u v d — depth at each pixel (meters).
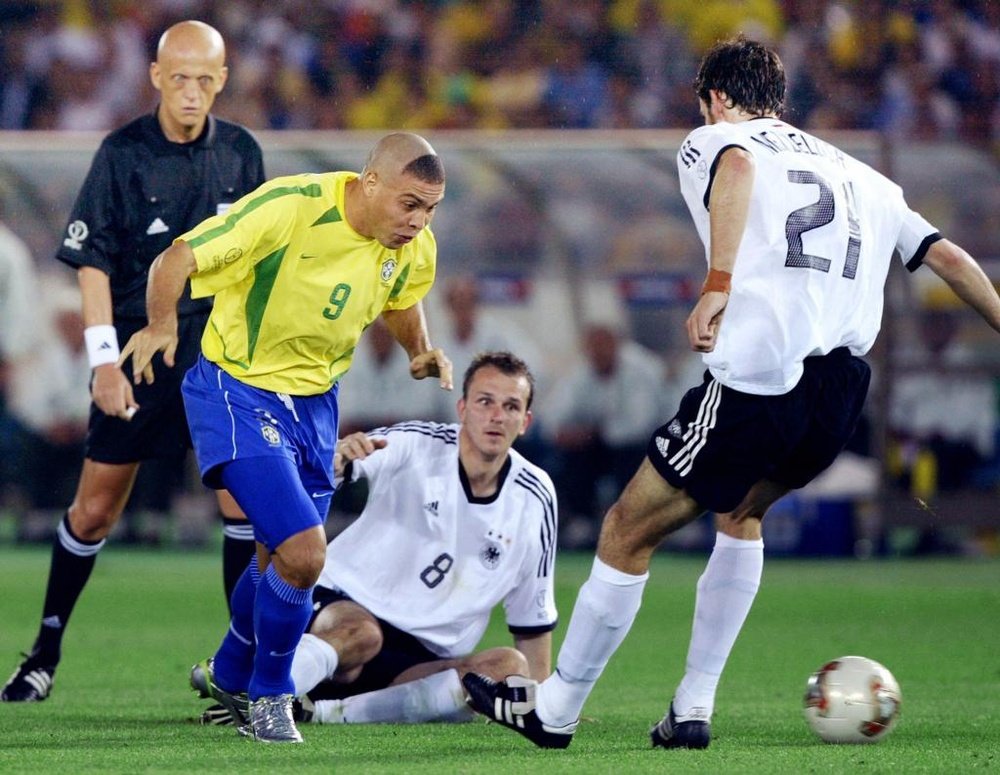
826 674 15.39
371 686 17.53
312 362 15.24
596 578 14.16
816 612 33.59
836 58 57.62
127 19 60.81
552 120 59.16
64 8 60.47
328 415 15.57
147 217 19.67
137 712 18.27
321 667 16.48
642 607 34.97
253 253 14.45
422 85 59.78
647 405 47.75
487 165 47.94
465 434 17.36
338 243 14.74
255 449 14.59
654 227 48.06
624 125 58.94
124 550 47.53
